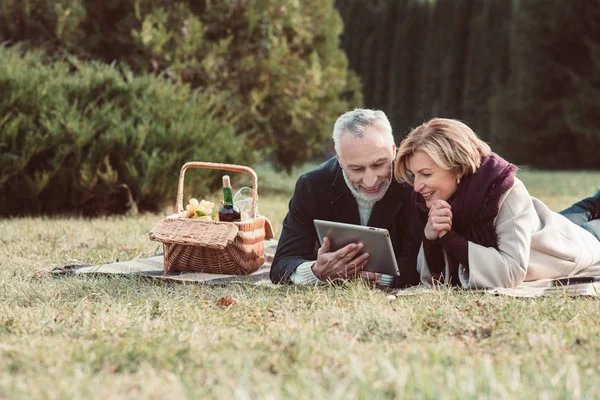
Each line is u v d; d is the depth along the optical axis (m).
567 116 24.41
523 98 25.75
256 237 4.94
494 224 4.12
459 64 32.50
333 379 2.39
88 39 11.38
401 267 4.36
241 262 4.79
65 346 2.89
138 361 2.71
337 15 13.80
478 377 2.37
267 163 23.44
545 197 11.71
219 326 3.33
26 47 10.78
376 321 3.34
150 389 2.32
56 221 7.87
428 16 35.47
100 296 4.04
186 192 9.33
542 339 2.93
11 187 8.55
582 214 4.93
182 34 11.57
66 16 10.96
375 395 2.23
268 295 4.07
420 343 2.98
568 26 24.88
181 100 9.73
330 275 4.23
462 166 4.02
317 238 4.61
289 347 2.88
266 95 12.58
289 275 4.36
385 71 37.19
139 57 11.29
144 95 9.39
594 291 3.94
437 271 4.26
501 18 30.06
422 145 3.97
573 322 3.25
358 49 38.47
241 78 12.16
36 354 2.74
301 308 3.73
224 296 3.99
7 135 8.44
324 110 13.38
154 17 11.47
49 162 8.63
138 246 5.94
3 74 8.56
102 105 9.09
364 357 2.71
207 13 12.05
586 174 20.00
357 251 4.16
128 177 8.80
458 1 32.34
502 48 29.70
